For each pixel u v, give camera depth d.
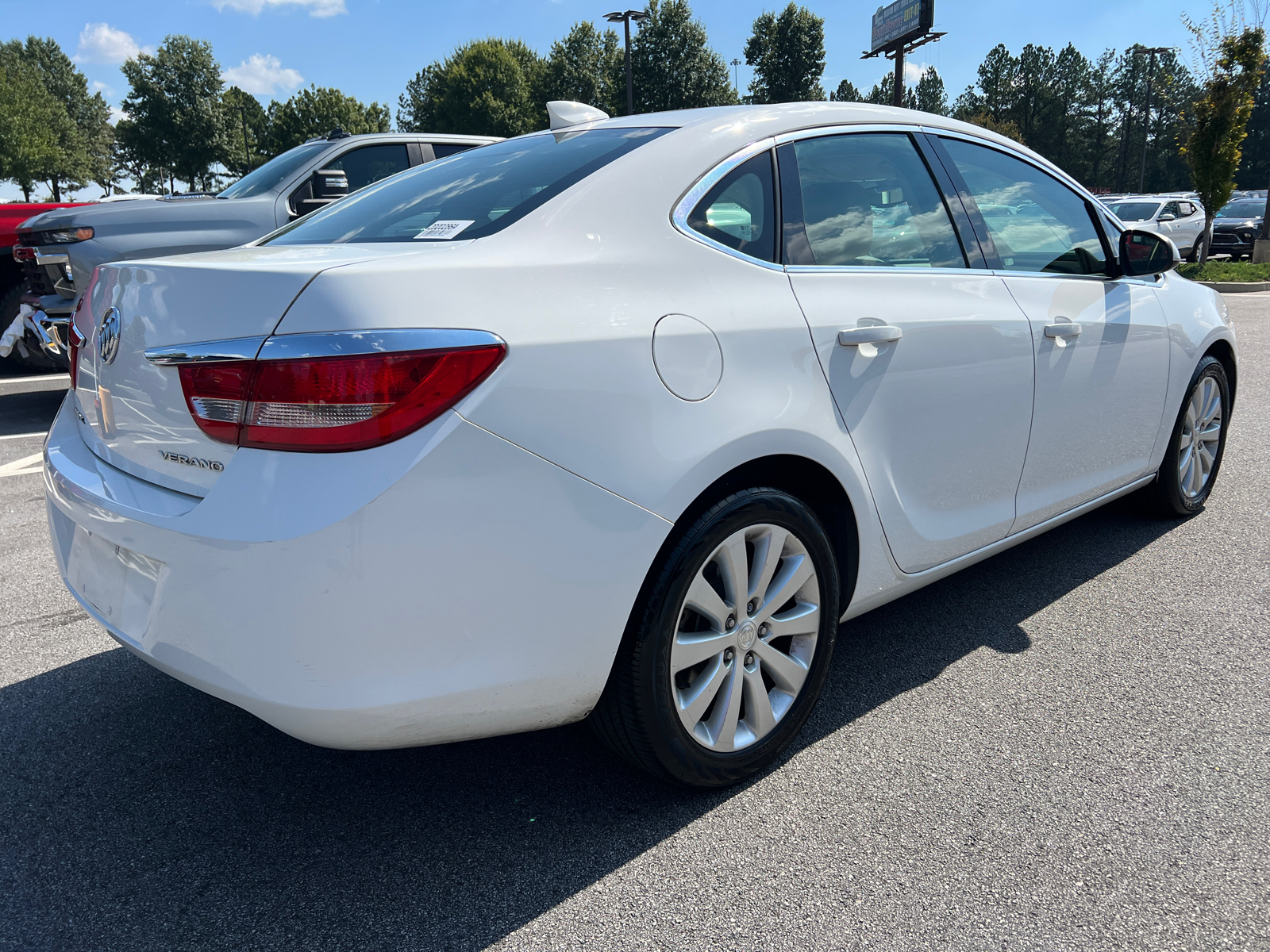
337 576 1.45
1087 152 86.25
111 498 1.73
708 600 1.89
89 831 1.98
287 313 1.48
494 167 2.31
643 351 1.72
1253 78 17.11
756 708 2.06
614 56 68.50
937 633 2.91
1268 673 2.58
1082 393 2.93
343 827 1.98
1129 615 2.99
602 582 1.68
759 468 2.01
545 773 2.18
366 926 1.68
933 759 2.19
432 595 1.52
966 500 2.57
